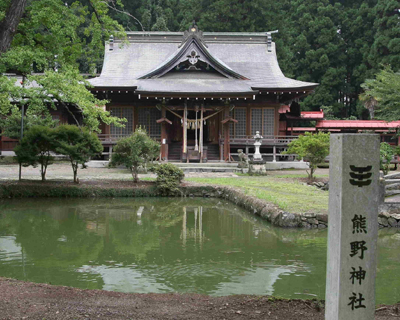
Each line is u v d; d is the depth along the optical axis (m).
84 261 8.43
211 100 28.45
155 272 7.70
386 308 5.43
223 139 28.28
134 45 35.06
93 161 26.64
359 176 3.86
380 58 46.44
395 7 45.34
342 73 51.47
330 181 4.07
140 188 17.41
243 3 46.56
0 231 11.13
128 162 17.86
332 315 3.95
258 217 13.18
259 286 6.89
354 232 3.86
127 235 10.88
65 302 5.27
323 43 51.88
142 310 5.10
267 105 29.81
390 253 9.21
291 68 50.50
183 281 7.15
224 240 10.34
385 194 13.84
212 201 16.66
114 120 15.93
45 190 16.59
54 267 7.97
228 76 30.30
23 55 13.85
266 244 9.91
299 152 19.61
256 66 33.47
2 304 5.04
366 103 40.25
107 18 17.03
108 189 17.14
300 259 8.66
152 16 52.84
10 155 30.62
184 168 24.03
